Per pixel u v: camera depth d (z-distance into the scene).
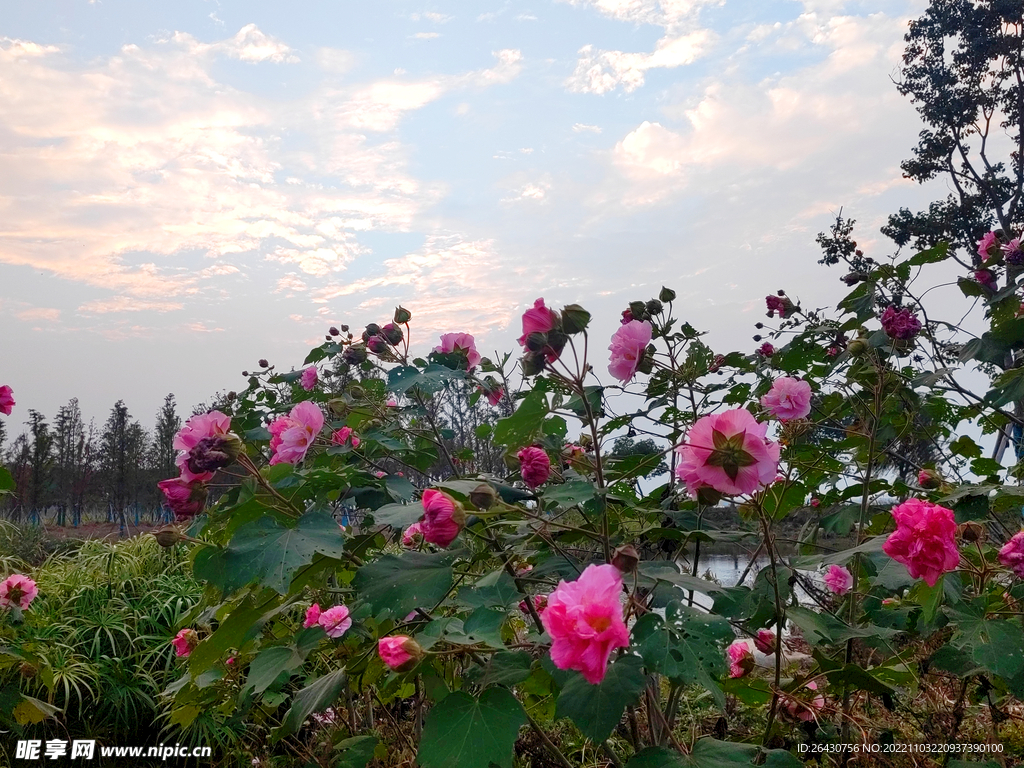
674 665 1.33
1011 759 2.21
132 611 4.99
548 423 2.39
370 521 2.38
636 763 1.45
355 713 3.16
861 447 3.04
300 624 2.93
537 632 1.94
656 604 1.58
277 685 2.58
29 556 7.70
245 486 1.96
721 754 1.45
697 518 2.28
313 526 1.64
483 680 1.57
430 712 1.45
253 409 4.21
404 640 1.62
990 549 2.43
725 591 1.89
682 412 2.71
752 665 2.10
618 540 2.13
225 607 2.40
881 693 1.93
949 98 15.30
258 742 3.83
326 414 3.43
